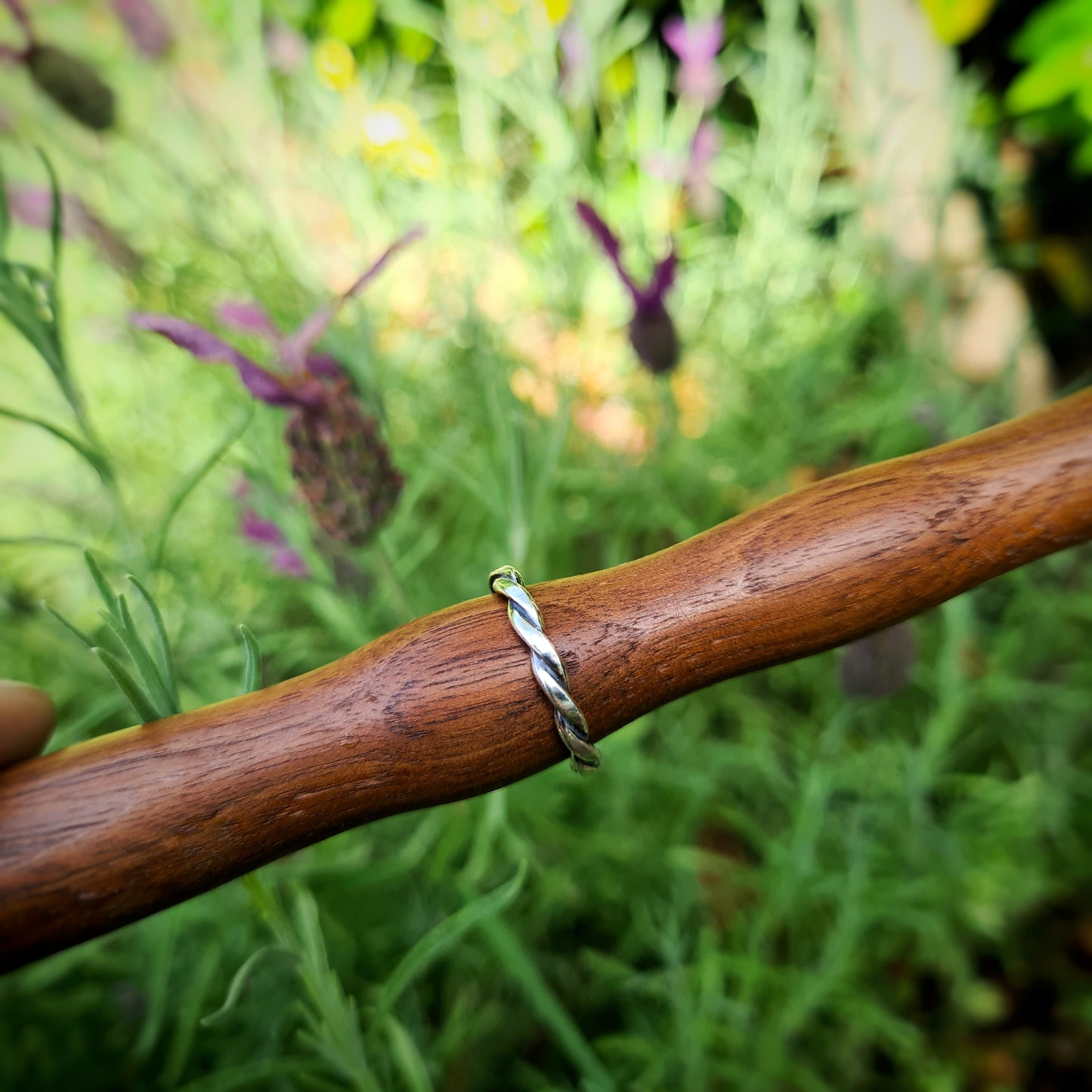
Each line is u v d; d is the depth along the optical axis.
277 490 0.18
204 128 0.26
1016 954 0.23
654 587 0.09
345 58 0.29
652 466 0.24
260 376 0.14
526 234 0.32
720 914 0.22
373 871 0.17
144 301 0.25
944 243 0.29
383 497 0.15
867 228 0.30
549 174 0.27
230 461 0.17
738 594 0.09
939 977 0.23
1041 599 0.25
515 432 0.17
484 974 0.19
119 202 0.26
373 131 0.27
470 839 0.19
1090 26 0.30
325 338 0.18
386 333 0.27
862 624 0.09
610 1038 0.18
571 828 0.20
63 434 0.14
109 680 0.20
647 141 0.31
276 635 0.20
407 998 0.18
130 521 0.16
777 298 0.30
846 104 0.31
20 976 0.17
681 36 0.28
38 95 0.24
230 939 0.19
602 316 0.29
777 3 0.29
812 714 0.25
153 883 0.08
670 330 0.21
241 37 0.26
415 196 0.29
